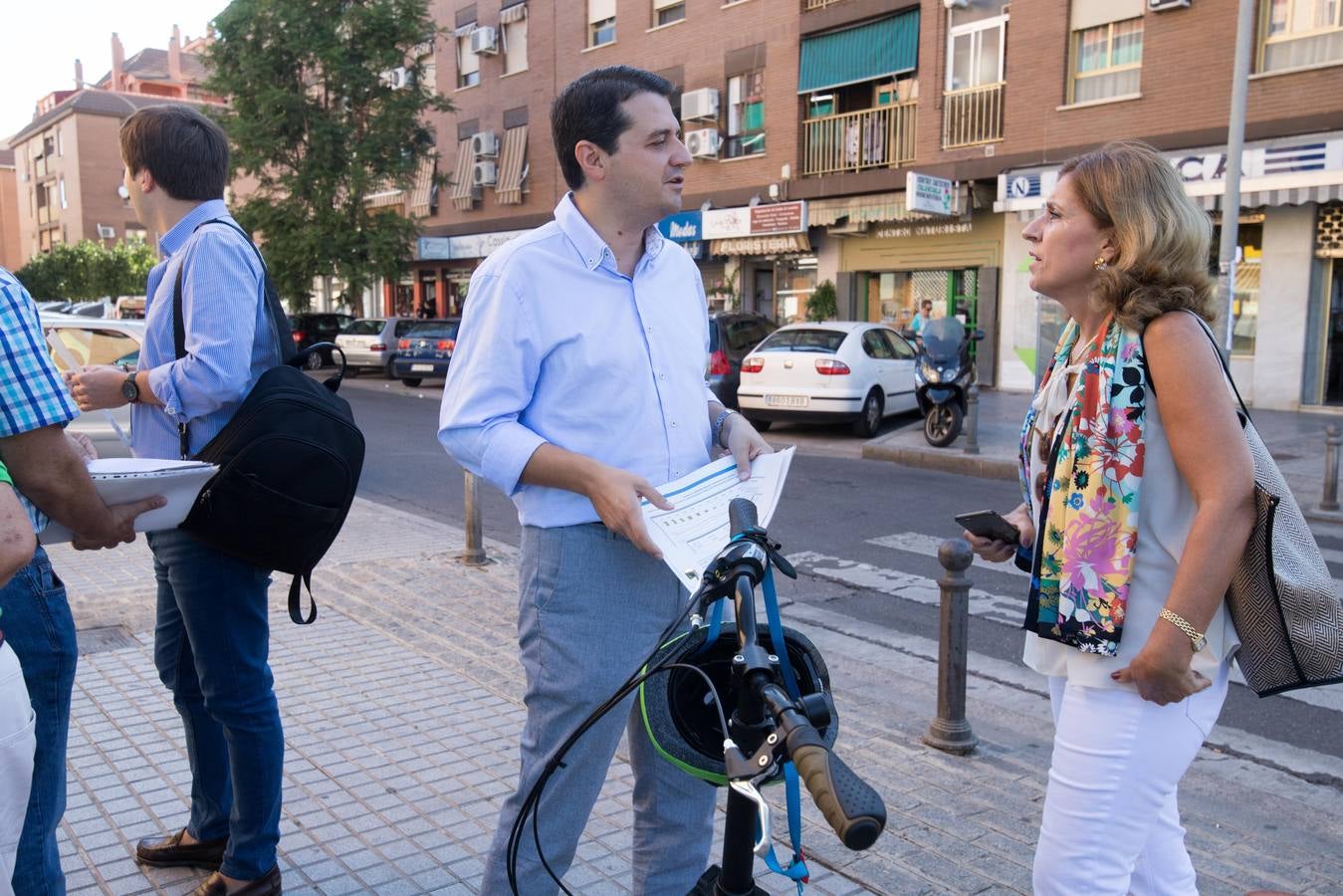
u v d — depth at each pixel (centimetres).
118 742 387
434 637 519
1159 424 188
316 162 2581
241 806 272
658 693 168
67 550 686
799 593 651
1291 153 1456
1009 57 1802
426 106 2717
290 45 2491
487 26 2962
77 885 290
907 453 1220
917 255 2039
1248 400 1599
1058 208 201
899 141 1997
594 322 212
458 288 3272
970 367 1254
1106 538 188
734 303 2383
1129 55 1666
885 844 318
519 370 208
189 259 253
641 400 215
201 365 244
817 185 2112
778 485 201
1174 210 186
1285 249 1538
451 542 741
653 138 208
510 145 2952
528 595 216
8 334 184
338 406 264
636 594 214
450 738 396
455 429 209
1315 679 186
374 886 292
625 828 328
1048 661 204
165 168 259
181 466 231
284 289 2655
